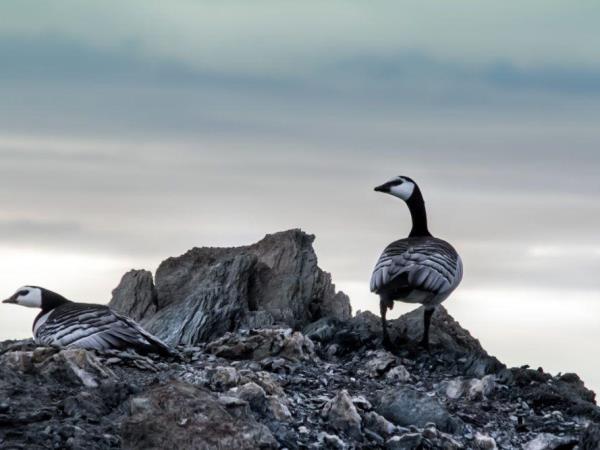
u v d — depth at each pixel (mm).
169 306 21234
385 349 18859
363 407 15391
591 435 14812
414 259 18625
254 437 13016
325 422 14773
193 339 19719
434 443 14562
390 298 18453
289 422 14562
